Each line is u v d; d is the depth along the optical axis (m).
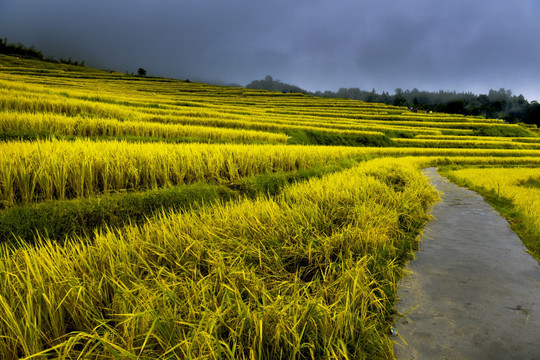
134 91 53.31
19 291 2.28
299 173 8.98
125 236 3.74
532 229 5.34
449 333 2.59
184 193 5.82
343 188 6.07
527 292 3.29
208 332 2.01
